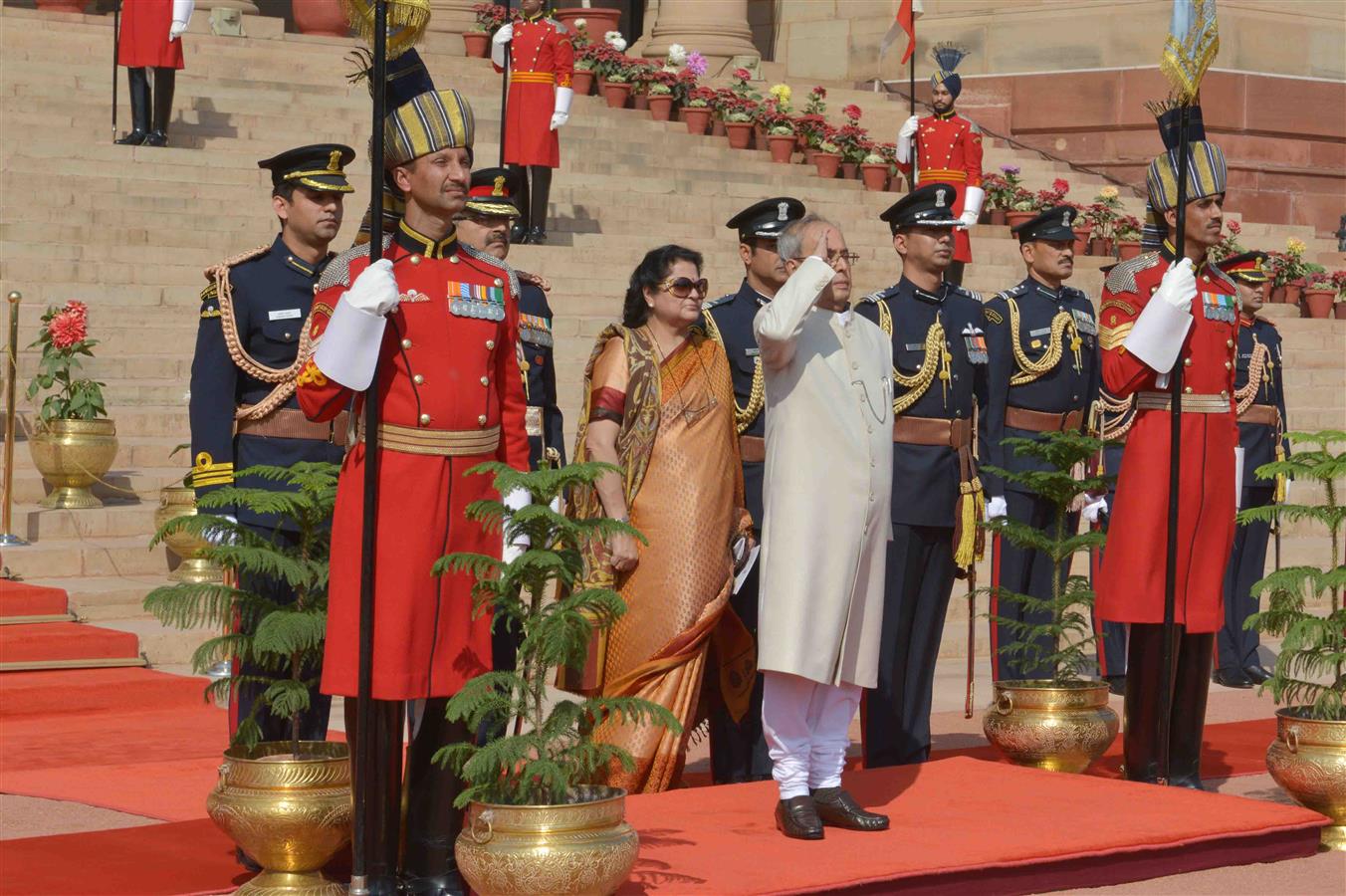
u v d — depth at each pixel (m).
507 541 5.43
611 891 5.24
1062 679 8.06
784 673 6.23
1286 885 6.22
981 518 7.90
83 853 6.20
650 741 7.01
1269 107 23.52
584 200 17.73
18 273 13.59
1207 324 7.57
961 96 24.70
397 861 5.50
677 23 24.84
